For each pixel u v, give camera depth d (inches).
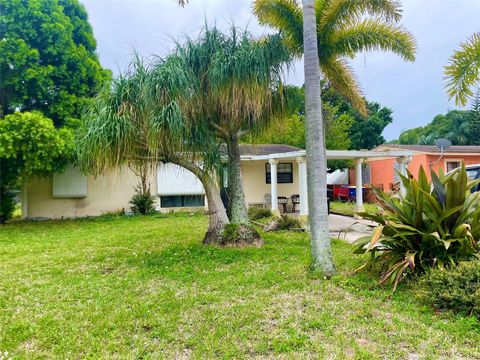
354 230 371.2
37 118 412.5
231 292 164.4
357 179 490.9
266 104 263.6
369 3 292.0
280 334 119.1
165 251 262.4
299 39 307.0
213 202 288.7
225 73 231.8
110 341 117.0
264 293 162.1
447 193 166.2
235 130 284.7
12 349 112.6
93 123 229.0
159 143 226.8
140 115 230.7
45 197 554.9
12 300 159.3
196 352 108.0
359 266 196.9
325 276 183.0
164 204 597.6
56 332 124.2
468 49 197.2
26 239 339.0
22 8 463.2
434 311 134.5
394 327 121.8
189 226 419.2
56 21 490.0
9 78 468.4
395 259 171.2
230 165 294.2
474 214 161.2
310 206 197.5
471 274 130.6
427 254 167.5
